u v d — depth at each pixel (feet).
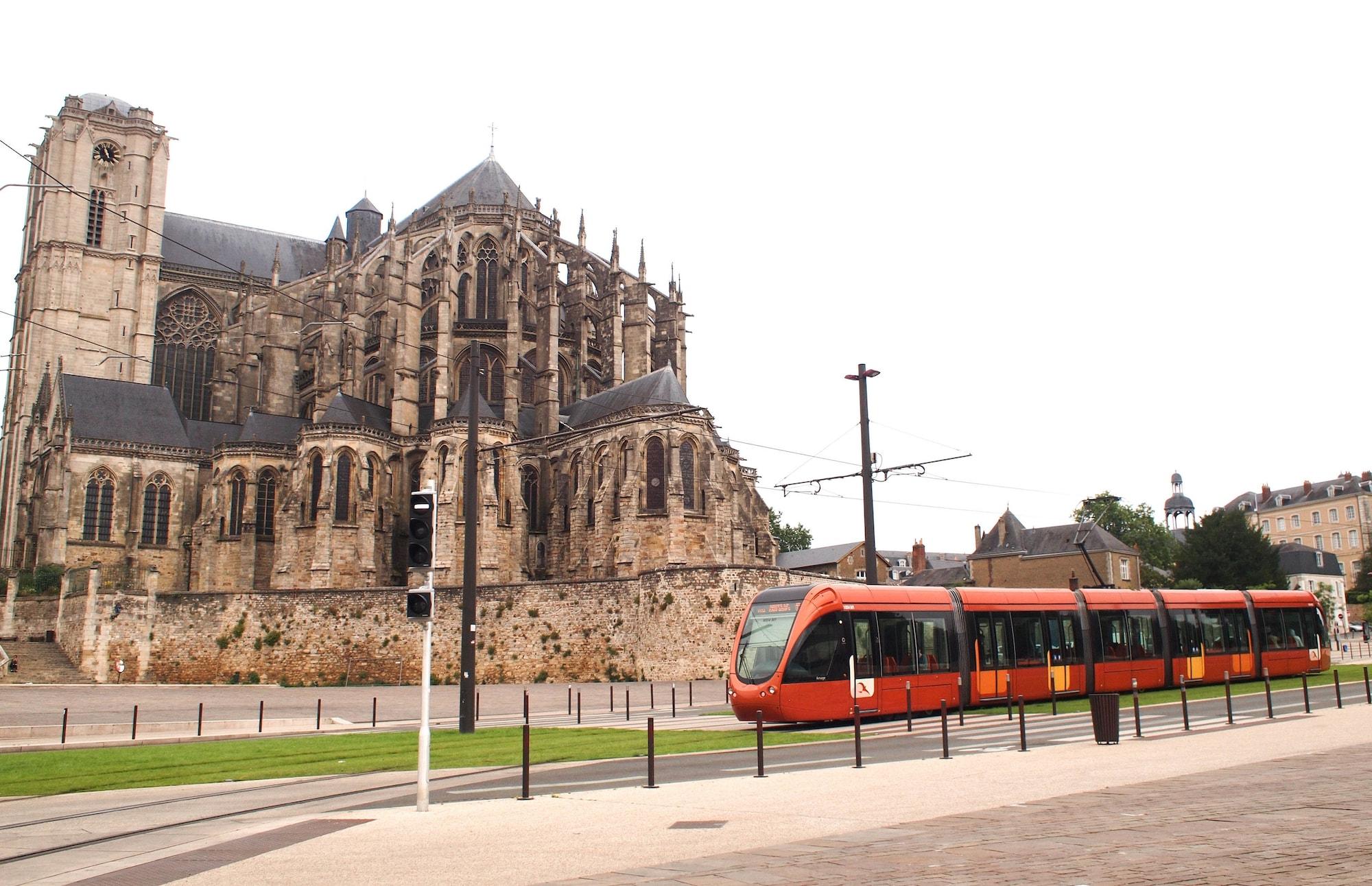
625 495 246.88
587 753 91.86
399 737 115.24
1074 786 61.62
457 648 216.95
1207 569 370.94
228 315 344.28
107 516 279.28
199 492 291.99
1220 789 58.65
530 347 318.65
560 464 277.64
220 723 131.95
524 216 331.36
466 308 315.78
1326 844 42.55
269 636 225.35
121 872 46.73
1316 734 87.76
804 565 439.63
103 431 281.95
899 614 123.54
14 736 120.16
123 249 335.06
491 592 217.56
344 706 167.22
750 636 118.52
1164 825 47.75
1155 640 151.43
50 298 323.57
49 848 55.62
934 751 85.25
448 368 280.51
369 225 435.53
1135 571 359.87
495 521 255.91
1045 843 44.14
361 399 290.35
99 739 120.57
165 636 229.04
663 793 64.28
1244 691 144.66
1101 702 85.46
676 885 37.86
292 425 293.02
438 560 254.88
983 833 46.98
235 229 385.70
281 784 81.46
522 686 205.36
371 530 265.75
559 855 45.21
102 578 241.96
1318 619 181.47
